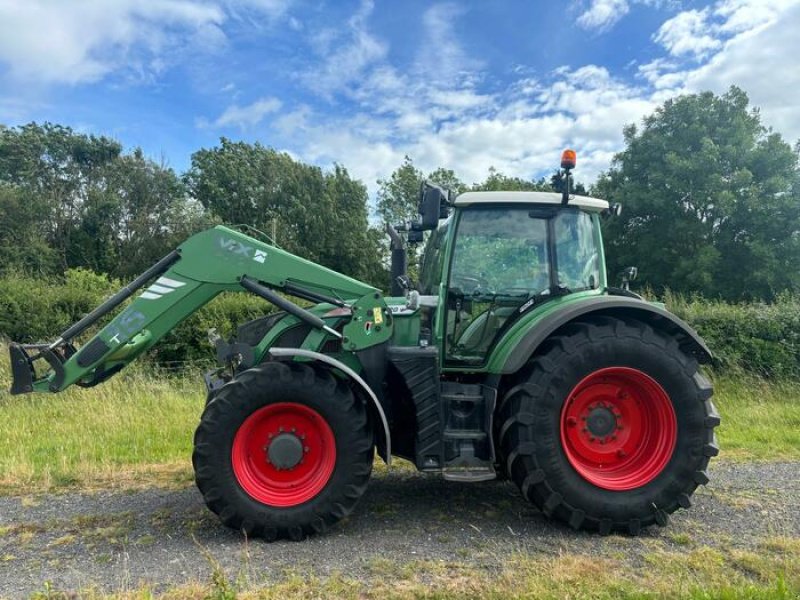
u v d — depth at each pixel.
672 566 3.29
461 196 4.38
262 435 3.84
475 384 4.32
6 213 31.20
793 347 9.24
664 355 3.90
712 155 25.75
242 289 4.20
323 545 3.61
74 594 2.98
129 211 35.16
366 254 38.41
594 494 3.81
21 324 9.66
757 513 4.22
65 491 4.66
